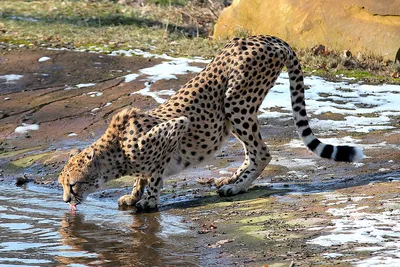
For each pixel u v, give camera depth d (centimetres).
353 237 1318
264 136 2205
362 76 2805
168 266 1298
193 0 4197
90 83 2716
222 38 3353
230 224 1519
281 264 1234
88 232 1536
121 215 1681
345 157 1714
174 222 1595
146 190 1855
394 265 1157
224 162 2016
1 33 3378
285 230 1412
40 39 3284
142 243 1448
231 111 1750
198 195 1789
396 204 1489
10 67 2883
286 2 3192
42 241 1475
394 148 1989
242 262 1280
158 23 3753
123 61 2962
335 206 1534
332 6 3061
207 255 1347
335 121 2291
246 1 3328
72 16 3778
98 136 2294
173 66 2888
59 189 1941
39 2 4097
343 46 3006
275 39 1806
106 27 3572
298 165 1930
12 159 2173
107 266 1309
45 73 2820
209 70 1773
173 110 1744
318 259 1230
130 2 4184
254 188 1783
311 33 3091
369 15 2973
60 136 2317
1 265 1320
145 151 1677
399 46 2881
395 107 2423
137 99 2538
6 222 1625
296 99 1781
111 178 1731
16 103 2562
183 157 1766
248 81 1734
